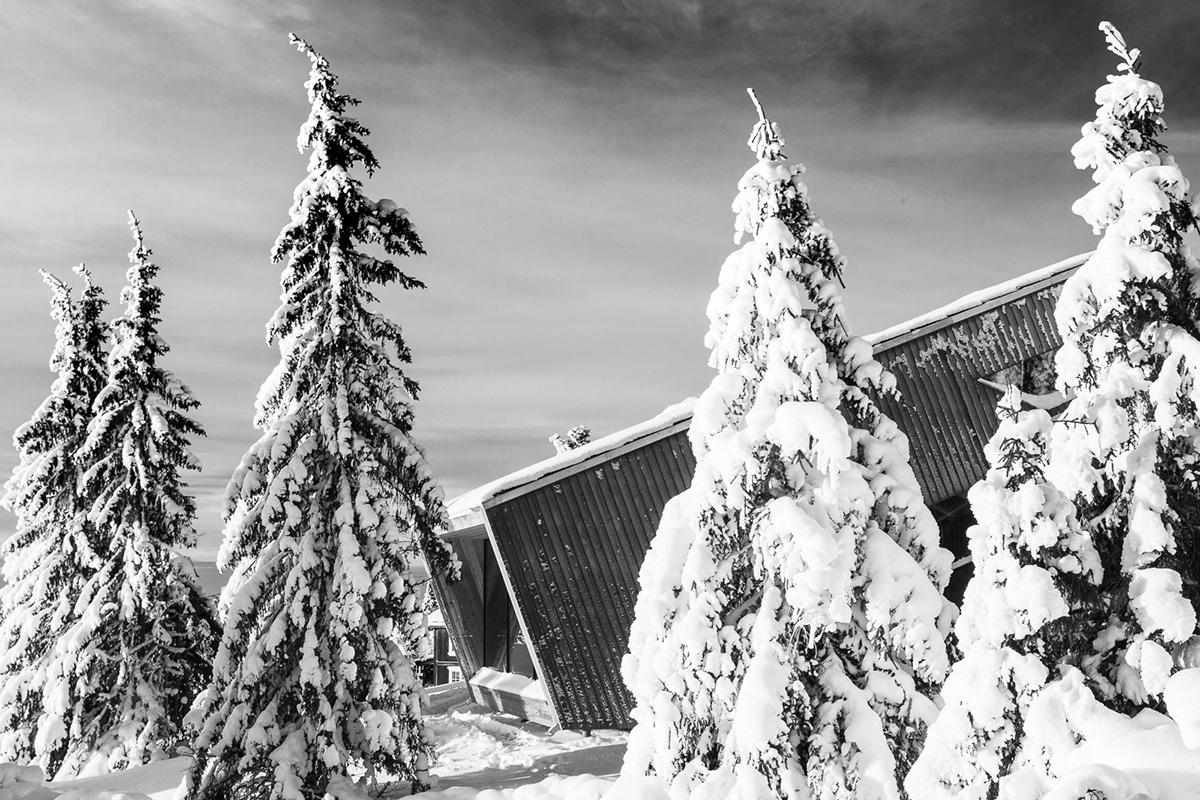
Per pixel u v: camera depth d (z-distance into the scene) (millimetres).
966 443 25562
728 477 11281
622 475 23938
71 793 18250
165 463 27672
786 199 12617
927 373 25734
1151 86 10242
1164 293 9695
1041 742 7395
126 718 25125
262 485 18281
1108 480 8992
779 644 10734
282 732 17250
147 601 25969
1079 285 10094
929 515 11477
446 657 43625
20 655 28156
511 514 23094
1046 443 8883
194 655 27594
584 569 23156
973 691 7938
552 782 15531
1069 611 8219
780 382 11625
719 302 12664
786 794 10156
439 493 18750
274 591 17922
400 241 20453
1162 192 9852
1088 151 10586
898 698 10484
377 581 17656
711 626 11227
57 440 30578
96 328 31500
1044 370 26891
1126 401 9422
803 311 12125
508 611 28141
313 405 19062
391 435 18922
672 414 25375
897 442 11969
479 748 22766
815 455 11195
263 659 17391
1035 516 8242
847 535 10812
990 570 8289
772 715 10219
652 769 11297
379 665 17547
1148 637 8070
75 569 28578
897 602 10594
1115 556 8695
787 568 10711
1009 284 27312
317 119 20094
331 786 16406
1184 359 9398
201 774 16906
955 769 7902
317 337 18969
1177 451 9125
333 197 19438
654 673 11453
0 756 27312
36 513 31047
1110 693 8070
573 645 22750
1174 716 6645
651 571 11805
